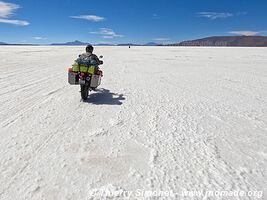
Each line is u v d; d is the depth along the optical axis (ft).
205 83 37.73
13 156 12.53
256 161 12.78
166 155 13.15
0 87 29.68
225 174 11.42
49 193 9.65
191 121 18.93
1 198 9.29
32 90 28.68
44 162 12.01
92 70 23.02
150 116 19.98
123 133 16.11
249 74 49.78
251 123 18.83
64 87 31.30
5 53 107.96
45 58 82.84
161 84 35.91
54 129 16.47
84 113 20.38
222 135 16.26
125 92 29.55
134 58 94.17
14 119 18.17
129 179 10.76
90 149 13.60
